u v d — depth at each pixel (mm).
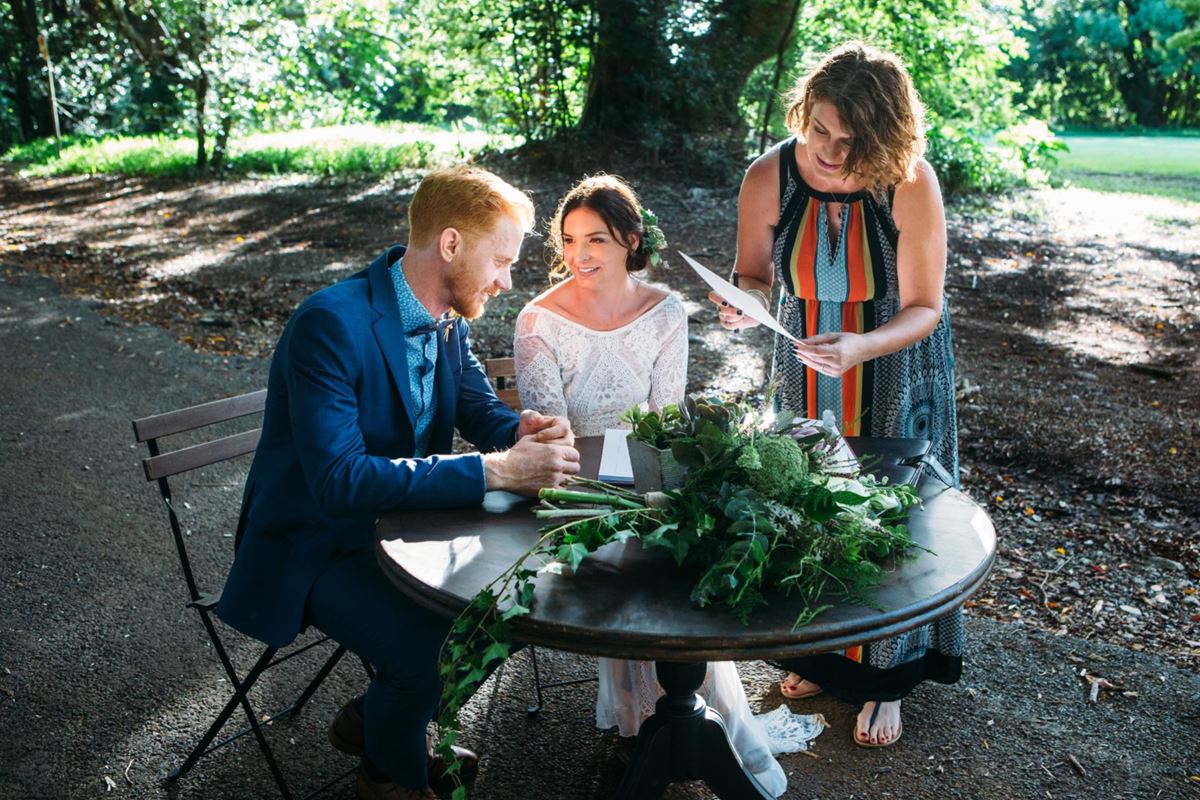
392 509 2338
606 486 2266
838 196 2785
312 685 3088
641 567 2047
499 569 2053
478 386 2869
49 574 4051
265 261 9828
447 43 15375
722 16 13258
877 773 2912
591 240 2873
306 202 12867
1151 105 33594
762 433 2078
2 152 20109
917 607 1870
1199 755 2971
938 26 13742
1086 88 34062
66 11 19047
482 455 2400
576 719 3172
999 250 9953
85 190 14805
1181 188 14398
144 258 10078
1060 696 3254
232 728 3121
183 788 2854
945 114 13906
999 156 13977
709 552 1964
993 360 6625
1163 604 3760
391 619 2357
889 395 2916
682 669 2352
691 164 13070
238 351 7199
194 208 12852
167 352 7145
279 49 16203
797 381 3010
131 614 3770
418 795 2494
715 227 10773
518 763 2965
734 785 2441
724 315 2963
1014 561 4094
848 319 2922
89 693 3281
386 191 13359
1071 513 4477
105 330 7684
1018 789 2840
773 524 1887
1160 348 6848
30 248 10719
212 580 4035
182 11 15117
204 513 4648
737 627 1798
